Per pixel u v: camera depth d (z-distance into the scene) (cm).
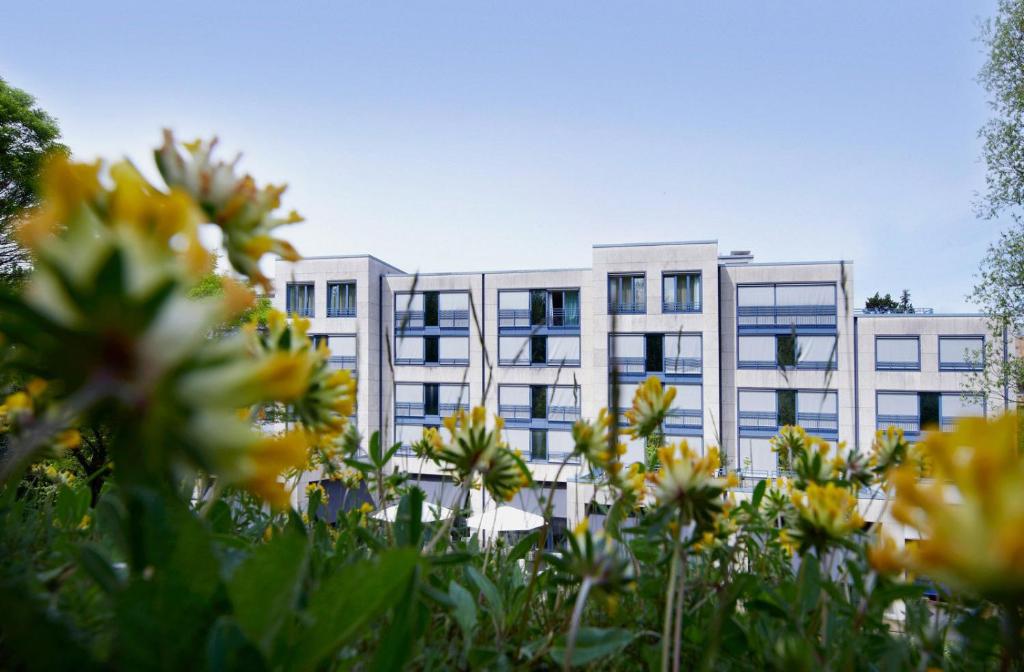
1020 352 947
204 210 36
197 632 25
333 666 33
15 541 51
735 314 1535
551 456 819
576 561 40
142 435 20
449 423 60
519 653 50
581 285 1623
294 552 27
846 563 52
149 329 20
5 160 968
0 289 19
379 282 1739
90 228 21
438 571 63
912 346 1477
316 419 40
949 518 22
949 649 49
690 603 62
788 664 41
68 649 22
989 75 957
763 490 73
